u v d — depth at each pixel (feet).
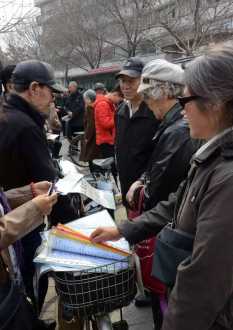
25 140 8.42
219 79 4.51
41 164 8.58
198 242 4.50
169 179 7.85
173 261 5.17
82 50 94.22
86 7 80.33
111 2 63.77
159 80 8.13
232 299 4.65
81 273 5.79
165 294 7.52
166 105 8.30
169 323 4.73
